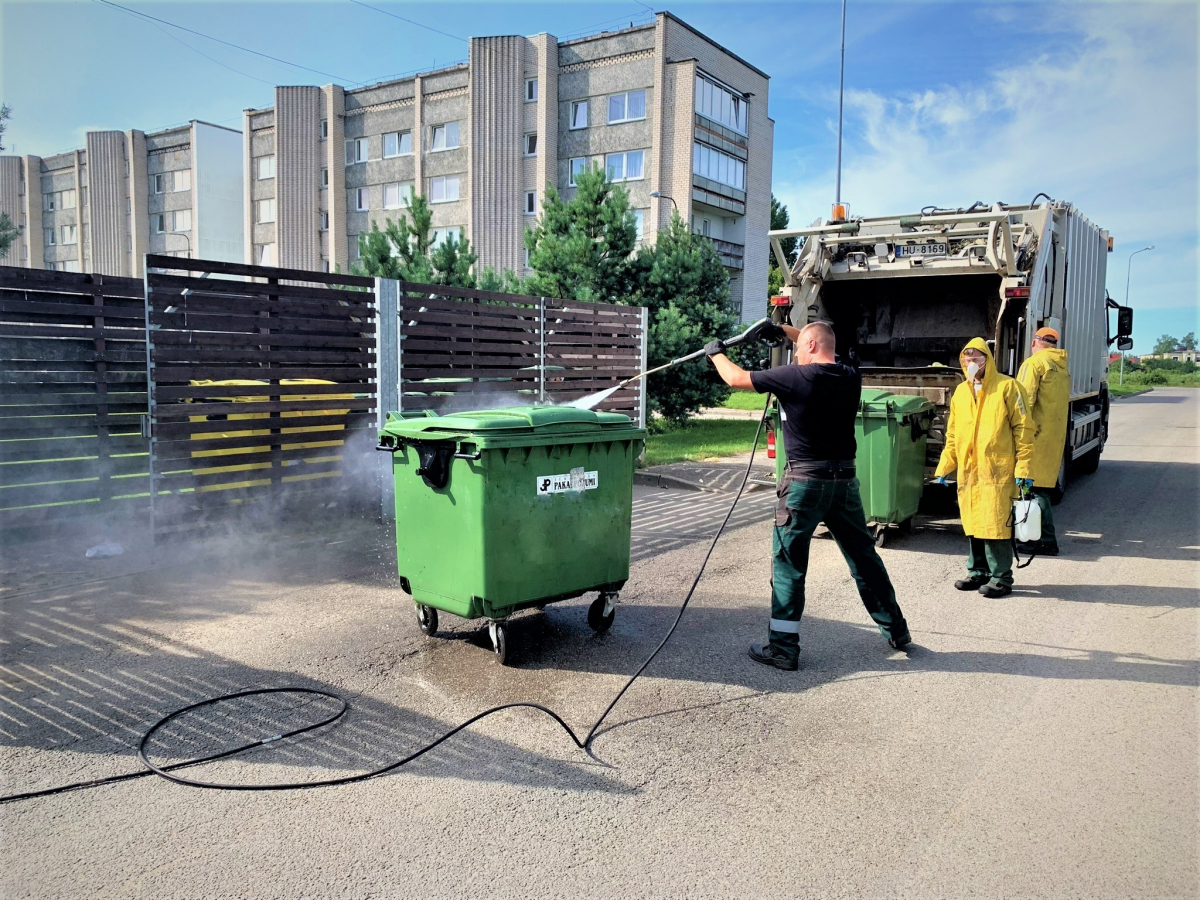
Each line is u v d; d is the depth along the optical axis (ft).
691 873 8.72
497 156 106.93
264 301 22.57
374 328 25.20
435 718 12.46
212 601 17.95
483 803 10.10
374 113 119.65
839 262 28.37
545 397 31.19
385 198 120.16
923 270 26.78
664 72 99.30
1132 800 10.18
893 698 13.26
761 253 122.01
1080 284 32.53
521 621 17.17
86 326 20.85
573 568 15.40
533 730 12.07
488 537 14.14
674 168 100.17
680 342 51.37
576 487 15.28
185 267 21.01
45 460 20.57
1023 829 9.55
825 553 23.31
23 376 19.90
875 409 23.52
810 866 8.85
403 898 8.28
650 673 14.32
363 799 10.17
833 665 14.73
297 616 17.08
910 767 11.02
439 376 27.04
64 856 8.93
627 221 53.98
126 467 22.11
